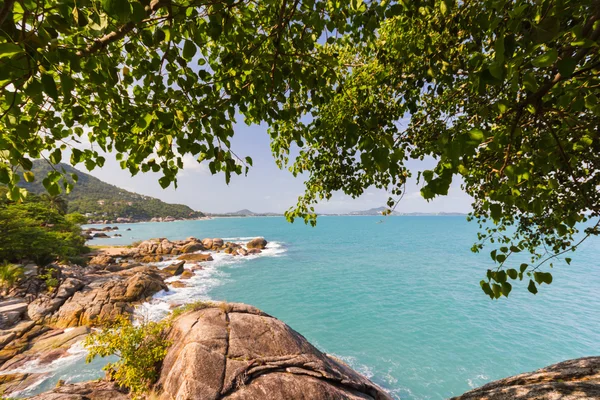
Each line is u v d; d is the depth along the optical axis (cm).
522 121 241
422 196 169
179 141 272
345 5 262
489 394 366
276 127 413
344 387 944
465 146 147
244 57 287
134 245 6525
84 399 874
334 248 6638
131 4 165
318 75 287
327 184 595
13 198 267
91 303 2173
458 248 6384
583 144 216
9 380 1363
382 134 179
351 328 2247
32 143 289
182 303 2533
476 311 2606
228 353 897
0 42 149
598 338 2064
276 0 258
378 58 393
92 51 213
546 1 140
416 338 2067
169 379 852
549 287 3300
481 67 167
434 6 251
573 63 140
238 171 305
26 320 1944
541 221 497
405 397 1405
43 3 171
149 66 281
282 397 788
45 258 3397
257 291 3209
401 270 4244
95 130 358
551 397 302
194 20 247
